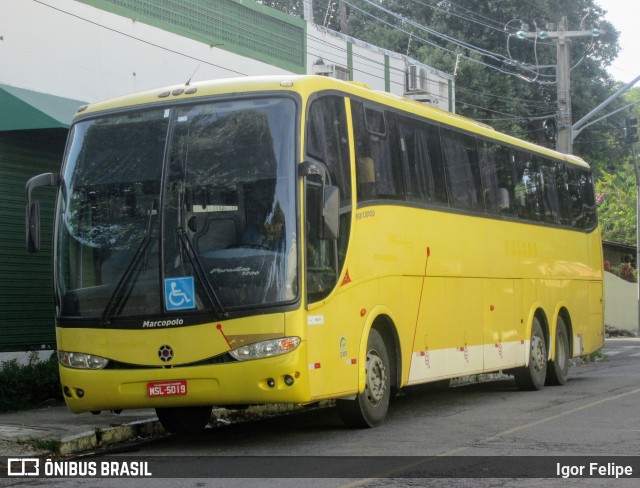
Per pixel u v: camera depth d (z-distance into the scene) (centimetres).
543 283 1755
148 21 1812
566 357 1844
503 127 4166
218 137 1034
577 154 4553
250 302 983
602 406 1377
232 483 830
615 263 5347
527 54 4372
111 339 1016
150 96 1075
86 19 1658
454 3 4412
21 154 1509
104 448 1097
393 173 1238
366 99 1192
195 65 1952
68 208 1069
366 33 4466
